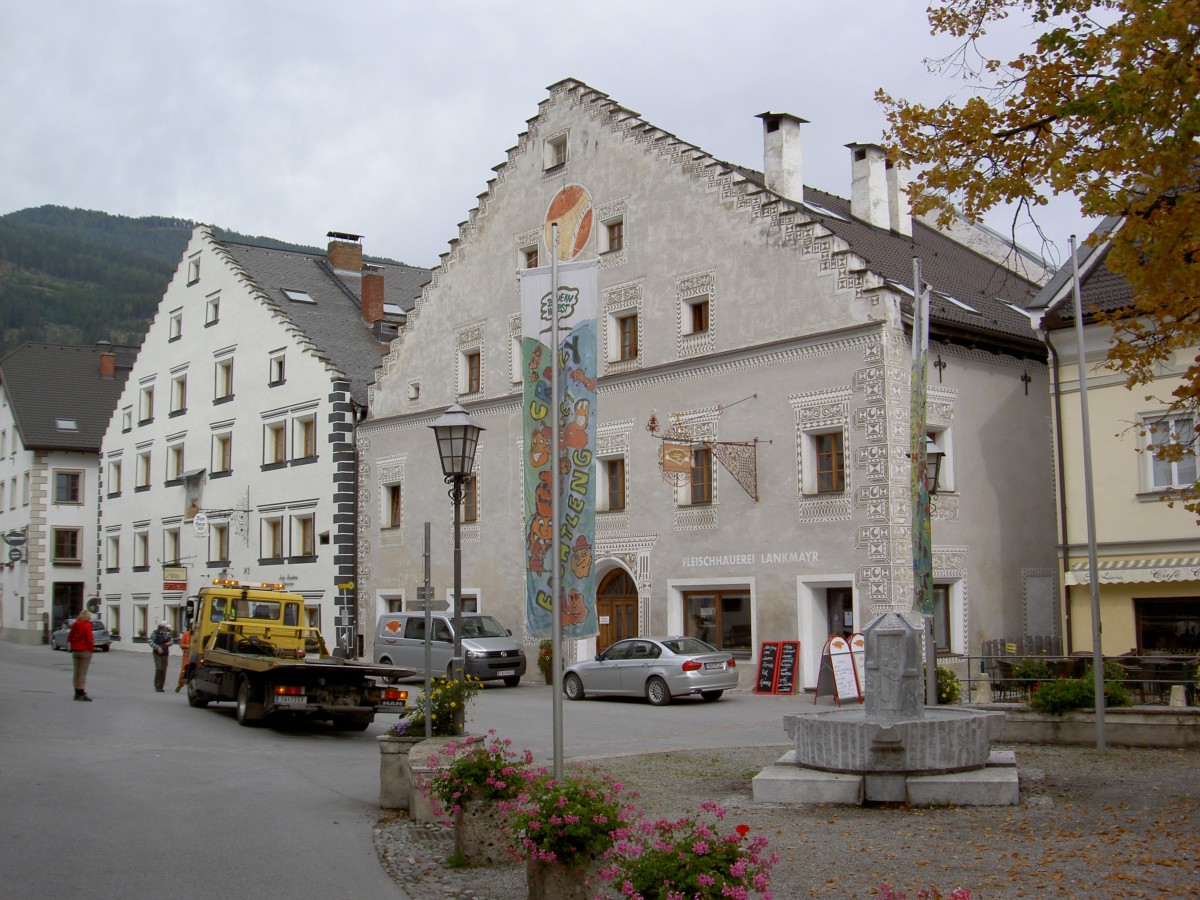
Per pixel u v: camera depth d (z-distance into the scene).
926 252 36.34
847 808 12.96
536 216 36.47
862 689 25.62
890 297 27.28
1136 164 10.59
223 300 50.25
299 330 44.97
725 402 30.23
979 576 28.91
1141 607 25.86
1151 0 10.25
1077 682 17.62
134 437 57.41
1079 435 26.81
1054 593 30.69
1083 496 26.66
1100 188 10.84
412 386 40.47
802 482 28.38
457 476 17.88
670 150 32.41
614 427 32.97
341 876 10.44
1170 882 9.41
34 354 72.00
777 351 29.16
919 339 19.61
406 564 39.91
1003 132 11.69
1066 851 10.56
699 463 30.92
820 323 28.42
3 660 46.47
